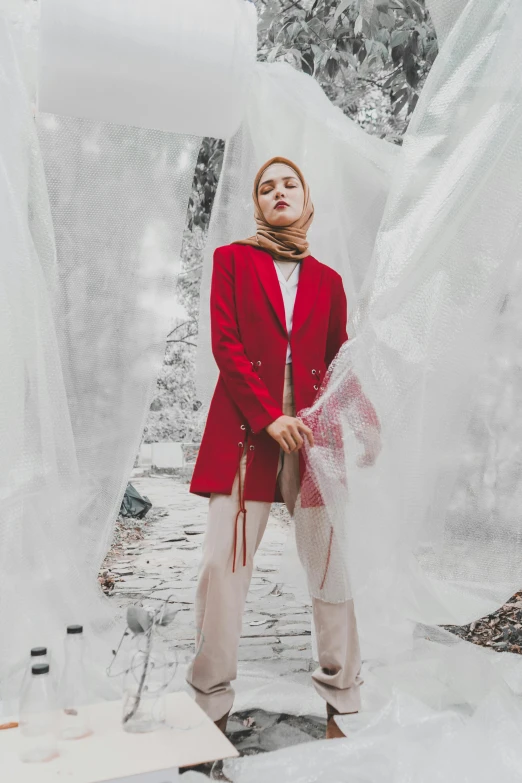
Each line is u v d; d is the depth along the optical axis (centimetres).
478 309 235
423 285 236
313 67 397
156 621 178
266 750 219
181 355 1375
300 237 254
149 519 809
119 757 157
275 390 239
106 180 285
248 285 243
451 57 237
